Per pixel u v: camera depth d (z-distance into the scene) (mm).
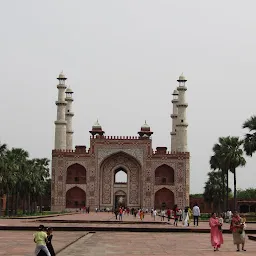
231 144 52656
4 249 18531
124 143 81188
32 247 19281
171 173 81500
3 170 49562
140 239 24172
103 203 81438
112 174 82000
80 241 22422
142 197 80250
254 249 19578
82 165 81000
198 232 30062
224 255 17406
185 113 81875
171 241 23156
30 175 64312
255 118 44875
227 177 54156
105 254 17188
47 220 41000
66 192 80875
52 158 81125
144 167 80688
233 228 19094
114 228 30203
